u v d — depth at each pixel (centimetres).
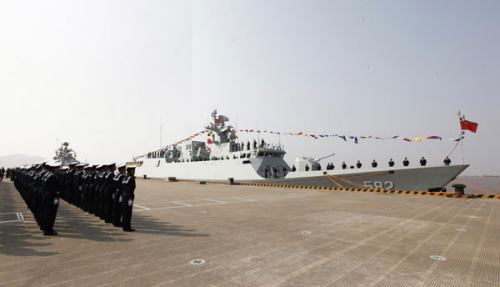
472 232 679
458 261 461
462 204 1217
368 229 716
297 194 1723
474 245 560
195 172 3247
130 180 714
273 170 2523
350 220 844
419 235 649
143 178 4403
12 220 890
